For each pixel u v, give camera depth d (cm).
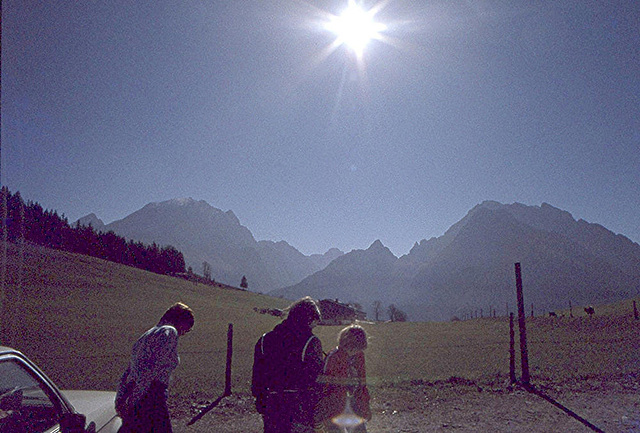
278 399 409
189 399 1059
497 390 1098
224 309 8800
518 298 1223
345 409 443
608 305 9925
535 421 826
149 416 407
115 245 15388
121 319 5906
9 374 303
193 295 10931
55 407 349
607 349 2211
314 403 409
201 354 2573
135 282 10744
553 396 1030
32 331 4319
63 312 5981
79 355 2797
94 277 9900
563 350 2239
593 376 1266
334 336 4453
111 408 439
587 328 4038
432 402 985
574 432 754
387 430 775
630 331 3516
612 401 973
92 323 5300
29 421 317
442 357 2202
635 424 793
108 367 2141
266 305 11756
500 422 821
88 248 14025
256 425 835
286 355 414
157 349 418
